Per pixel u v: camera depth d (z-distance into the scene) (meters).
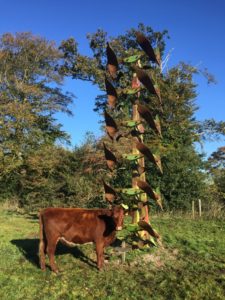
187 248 11.98
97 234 10.15
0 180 32.69
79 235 10.15
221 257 11.11
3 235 15.08
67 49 42.62
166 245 12.29
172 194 22.33
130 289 8.67
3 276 9.56
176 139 22.42
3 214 24.17
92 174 22.39
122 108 11.48
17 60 43.78
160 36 42.03
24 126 38.50
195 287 8.70
